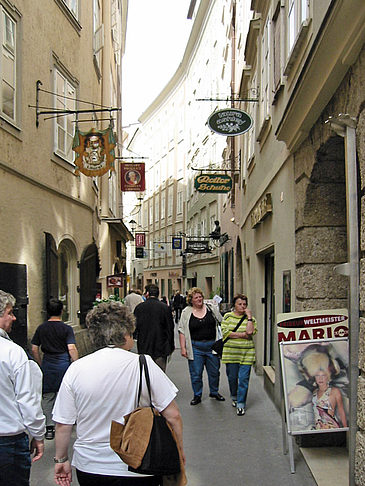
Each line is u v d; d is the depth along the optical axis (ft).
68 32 38.09
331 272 19.49
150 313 26.08
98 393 9.10
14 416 10.69
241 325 24.50
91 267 42.80
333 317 17.20
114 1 77.87
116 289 76.59
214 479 16.43
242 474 16.80
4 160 26.27
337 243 19.53
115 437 8.74
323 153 17.94
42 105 32.14
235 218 55.77
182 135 139.44
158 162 167.02
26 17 29.66
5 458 10.53
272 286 32.96
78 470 9.15
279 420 22.94
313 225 19.63
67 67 37.63
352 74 13.39
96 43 50.88
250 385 30.99
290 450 16.96
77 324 39.45
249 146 42.50
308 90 16.90
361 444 11.94
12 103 27.89
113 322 9.65
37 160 31.12
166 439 8.83
